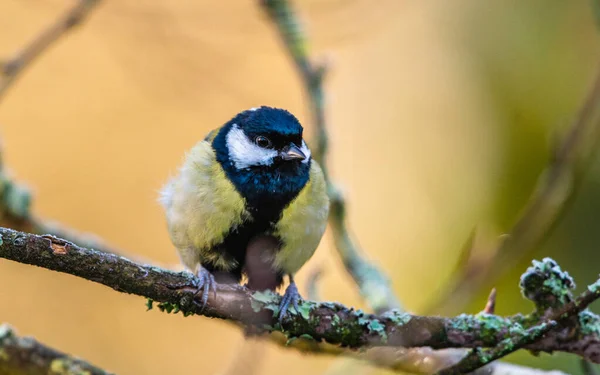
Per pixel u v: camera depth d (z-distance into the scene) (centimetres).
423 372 671
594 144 790
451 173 1194
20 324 1157
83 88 1300
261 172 668
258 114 691
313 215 675
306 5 1130
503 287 964
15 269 1162
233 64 1270
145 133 1298
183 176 682
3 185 816
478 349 519
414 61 1282
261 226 666
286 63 1282
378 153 1277
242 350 779
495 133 1164
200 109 1287
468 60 1218
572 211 984
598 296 511
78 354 1159
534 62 1137
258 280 710
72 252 484
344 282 1181
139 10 1220
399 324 551
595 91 775
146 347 1177
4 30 1266
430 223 1189
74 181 1265
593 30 1094
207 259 691
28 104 1286
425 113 1257
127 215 1255
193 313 537
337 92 1323
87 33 1238
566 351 551
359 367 701
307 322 552
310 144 850
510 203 1120
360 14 1134
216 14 1218
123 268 500
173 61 1244
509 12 1177
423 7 1280
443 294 752
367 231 1230
